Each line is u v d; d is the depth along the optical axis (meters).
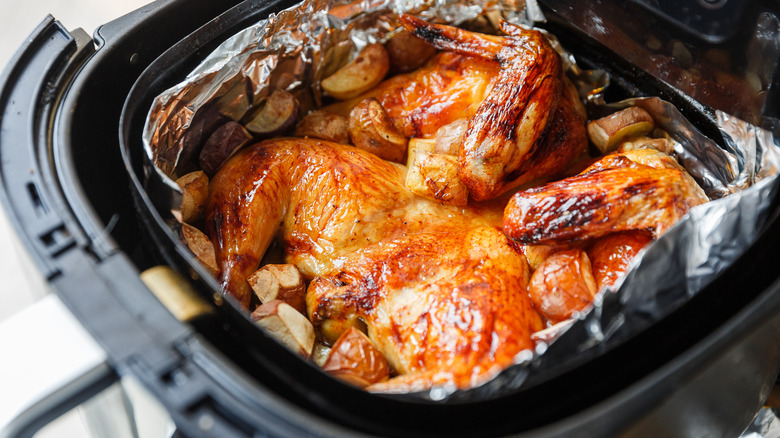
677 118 0.67
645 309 0.55
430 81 0.70
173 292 0.54
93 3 1.02
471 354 0.57
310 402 0.53
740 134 0.63
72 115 0.59
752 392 0.60
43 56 0.61
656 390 0.53
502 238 0.62
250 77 0.66
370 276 0.62
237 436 0.50
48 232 0.54
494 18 0.70
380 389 0.57
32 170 0.56
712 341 0.54
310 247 0.65
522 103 0.64
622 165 0.62
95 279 0.53
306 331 0.61
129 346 0.51
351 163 0.65
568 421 0.51
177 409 0.50
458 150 0.66
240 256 0.64
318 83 0.71
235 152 0.67
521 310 0.59
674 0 0.58
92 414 0.58
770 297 0.56
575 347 0.54
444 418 0.54
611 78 0.71
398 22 0.70
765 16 0.56
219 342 0.55
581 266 0.60
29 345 0.53
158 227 0.57
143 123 0.62
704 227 0.55
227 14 0.66
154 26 0.64
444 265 0.61
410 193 0.65
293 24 0.66
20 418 0.51
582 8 0.63
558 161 0.67
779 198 0.59
